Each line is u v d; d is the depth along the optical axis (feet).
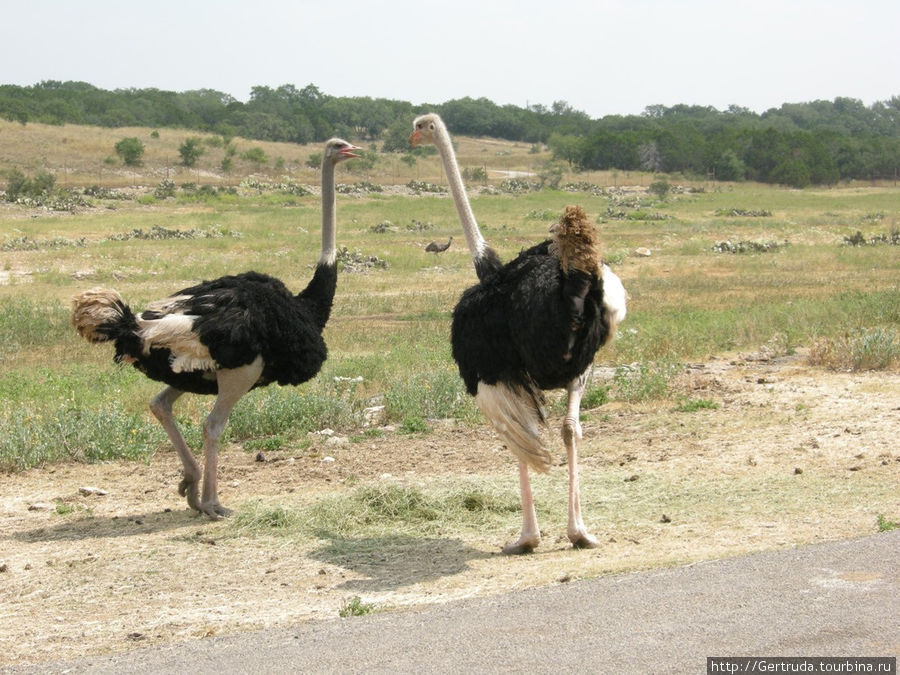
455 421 50.16
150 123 581.94
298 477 40.88
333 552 30.58
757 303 97.25
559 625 20.45
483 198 339.16
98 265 142.61
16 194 273.13
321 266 39.45
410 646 19.94
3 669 20.97
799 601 20.76
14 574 29.86
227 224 218.59
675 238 183.93
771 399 49.62
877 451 37.78
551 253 28.02
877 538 25.20
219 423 35.83
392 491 35.01
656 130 542.98
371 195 345.10
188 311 35.12
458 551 30.04
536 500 34.83
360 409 52.01
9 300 100.53
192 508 36.32
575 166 526.57
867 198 358.64
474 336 28.27
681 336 71.41
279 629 22.17
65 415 46.80
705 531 29.43
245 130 606.55
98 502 38.37
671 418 47.03
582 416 49.19
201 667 19.81
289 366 36.76
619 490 35.50
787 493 33.04
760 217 259.19
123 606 26.55
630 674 17.79
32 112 493.77
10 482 41.45
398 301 109.70
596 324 27.99
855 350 57.62
